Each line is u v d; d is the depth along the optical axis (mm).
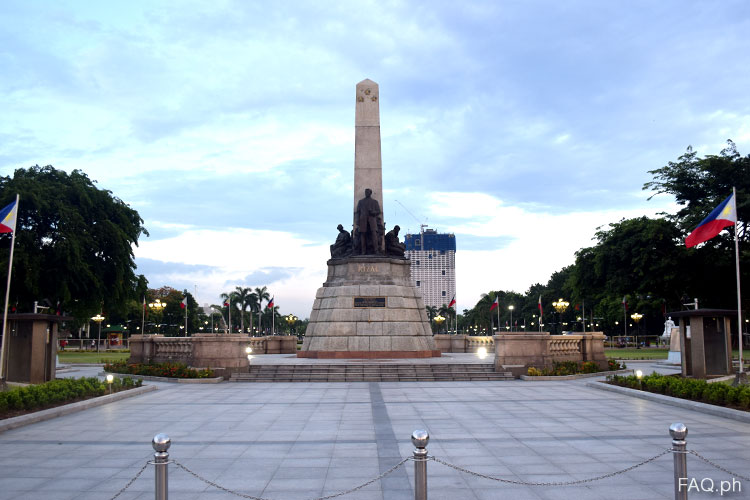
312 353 31156
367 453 10633
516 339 25531
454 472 9344
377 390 20688
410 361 27859
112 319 99188
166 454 6965
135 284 47000
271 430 12914
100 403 17109
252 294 110562
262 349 39750
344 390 20766
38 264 37844
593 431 12602
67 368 33031
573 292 53219
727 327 22234
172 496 8164
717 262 41250
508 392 19953
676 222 44219
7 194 37031
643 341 89375
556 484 7641
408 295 32188
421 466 7070
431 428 13055
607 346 84562
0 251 36406
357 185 33531
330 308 31469
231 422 13977
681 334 22438
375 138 33812
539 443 11391
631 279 45938
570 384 22656
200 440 11844
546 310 110125
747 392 14930
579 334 27734
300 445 11328
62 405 15828
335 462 9977
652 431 12562
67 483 8781
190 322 103438
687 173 44844
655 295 51531
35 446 11305
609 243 46594
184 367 24625
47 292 40250
